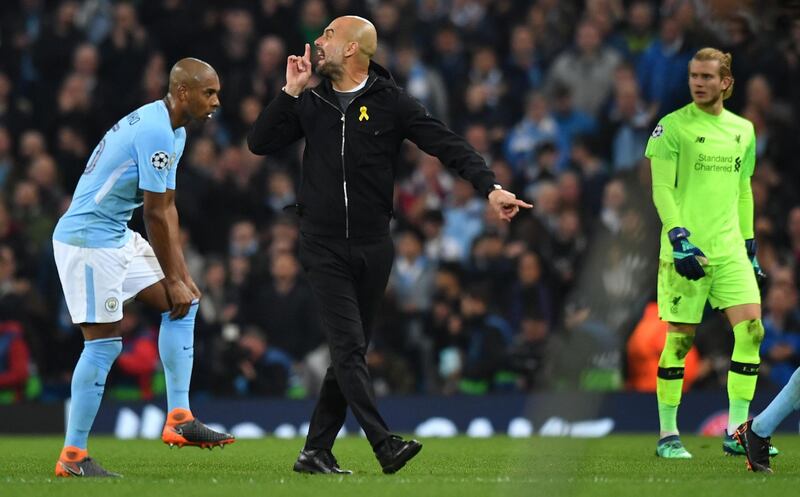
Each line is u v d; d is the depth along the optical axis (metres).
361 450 35.19
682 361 31.16
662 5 57.41
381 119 24.72
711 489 22.39
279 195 55.22
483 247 50.25
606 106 55.91
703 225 30.58
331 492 21.64
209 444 27.84
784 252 50.09
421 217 53.59
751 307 30.58
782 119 52.38
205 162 55.19
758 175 51.53
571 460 21.20
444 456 31.86
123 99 59.69
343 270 24.80
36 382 49.09
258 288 50.00
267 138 25.17
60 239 25.91
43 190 54.62
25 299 49.06
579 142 54.44
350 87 24.88
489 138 58.06
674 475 25.50
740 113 53.00
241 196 54.59
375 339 49.09
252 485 22.75
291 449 35.69
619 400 43.62
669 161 30.45
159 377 49.44
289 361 48.47
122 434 45.62
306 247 24.95
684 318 30.72
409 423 45.53
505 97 59.66
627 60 56.50
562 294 48.69
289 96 24.97
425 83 59.41
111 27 62.75
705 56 30.23
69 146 58.31
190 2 62.44
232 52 59.91
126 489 22.34
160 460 31.02
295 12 60.88
